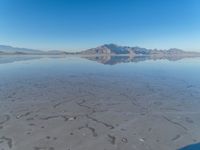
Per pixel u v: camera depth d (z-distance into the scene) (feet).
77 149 19.69
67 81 55.42
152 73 73.00
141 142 21.16
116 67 97.09
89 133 23.17
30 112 29.96
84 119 27.48
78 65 108.78
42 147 20.01
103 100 36.88
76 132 23.41
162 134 23.00
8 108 31.58
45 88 45.96
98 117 28.30
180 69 88.22
